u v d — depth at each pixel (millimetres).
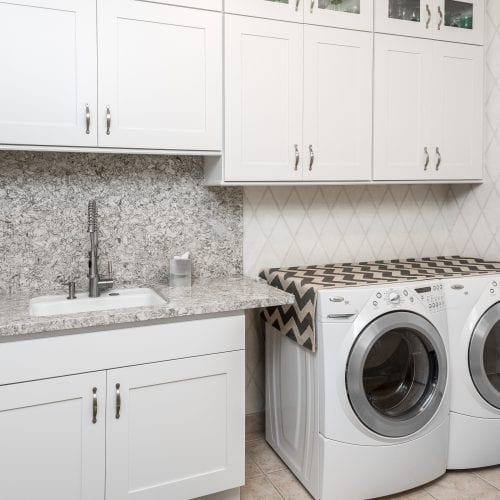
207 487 1951
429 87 2584
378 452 2059
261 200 2619
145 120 2006
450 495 2160
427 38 2557
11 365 1612
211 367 1920
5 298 2049
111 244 2297
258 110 2209
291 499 2129
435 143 2629
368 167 2467
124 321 1724
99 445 1758
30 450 1662
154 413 1838
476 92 2721
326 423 1992
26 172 2127
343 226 2830
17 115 1809
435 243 3049
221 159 2164
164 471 1872
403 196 2984
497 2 2674
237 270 2578
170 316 1793
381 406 2156
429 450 2178
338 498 2031
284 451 2395
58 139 1870
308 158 2330
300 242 2725
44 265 2178
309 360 2098
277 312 2336
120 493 1805
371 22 2414
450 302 2246
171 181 2404
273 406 2494
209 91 2113
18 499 1659
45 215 2168
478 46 2699
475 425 2293
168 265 2416
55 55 1846
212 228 2508
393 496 2158
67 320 1644
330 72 2346
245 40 2162
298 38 2262
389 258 2965
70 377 1694
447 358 2197
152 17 1982
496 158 2736
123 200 2311
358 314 1995
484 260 2824
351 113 2406
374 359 2117
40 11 1813
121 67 1949
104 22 1907
